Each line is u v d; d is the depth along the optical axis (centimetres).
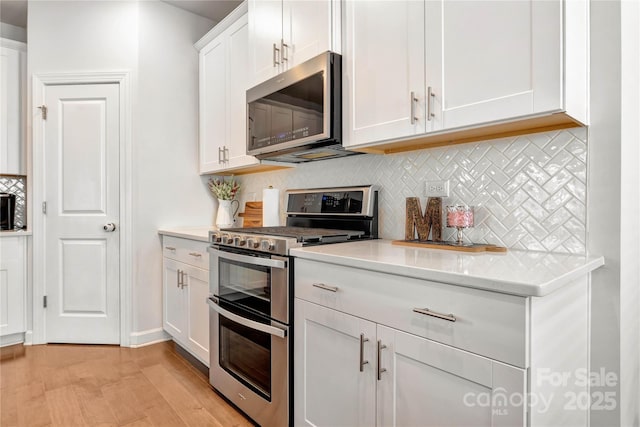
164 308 291
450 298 102
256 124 221
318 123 177
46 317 287
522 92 115
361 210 197
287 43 201
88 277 288
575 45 116
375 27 159
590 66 129
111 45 288
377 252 143
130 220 285
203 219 322
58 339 288
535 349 91
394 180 193
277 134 204
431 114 138
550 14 109
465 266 110
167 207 301
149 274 292
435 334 106
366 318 126
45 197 286
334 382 139
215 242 206
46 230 286
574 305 116
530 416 89
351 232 191
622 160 125
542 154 141
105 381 225
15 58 301
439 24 135
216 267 209
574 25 115
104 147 288
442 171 173
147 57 291
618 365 123
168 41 302
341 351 136
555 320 102
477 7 125
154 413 190
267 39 215
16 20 325
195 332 242
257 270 178
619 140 124
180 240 263
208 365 226
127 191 285
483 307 95
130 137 286
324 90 173
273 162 250
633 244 135
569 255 131
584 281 124
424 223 171
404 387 115
